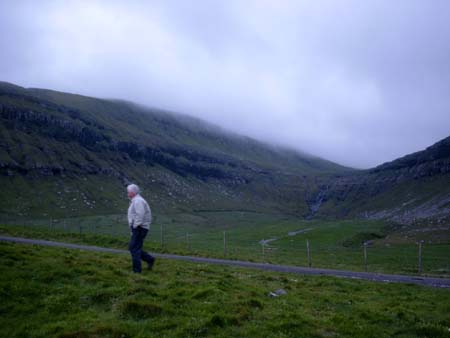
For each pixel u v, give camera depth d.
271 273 31.33
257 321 14.98
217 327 13.85
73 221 190.88
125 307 14.78
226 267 33.22
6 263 19.09
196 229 199.12
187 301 16.41
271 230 179.38
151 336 12.77
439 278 34.91
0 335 12.55
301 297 20.83
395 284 28.69
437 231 130.62
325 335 14.48
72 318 13.94
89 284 17.83
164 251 46.75
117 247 48.19
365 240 124.25
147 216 21.20
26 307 14.59
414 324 16.66
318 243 117.38
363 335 14.68
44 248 27.11
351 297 22.16
